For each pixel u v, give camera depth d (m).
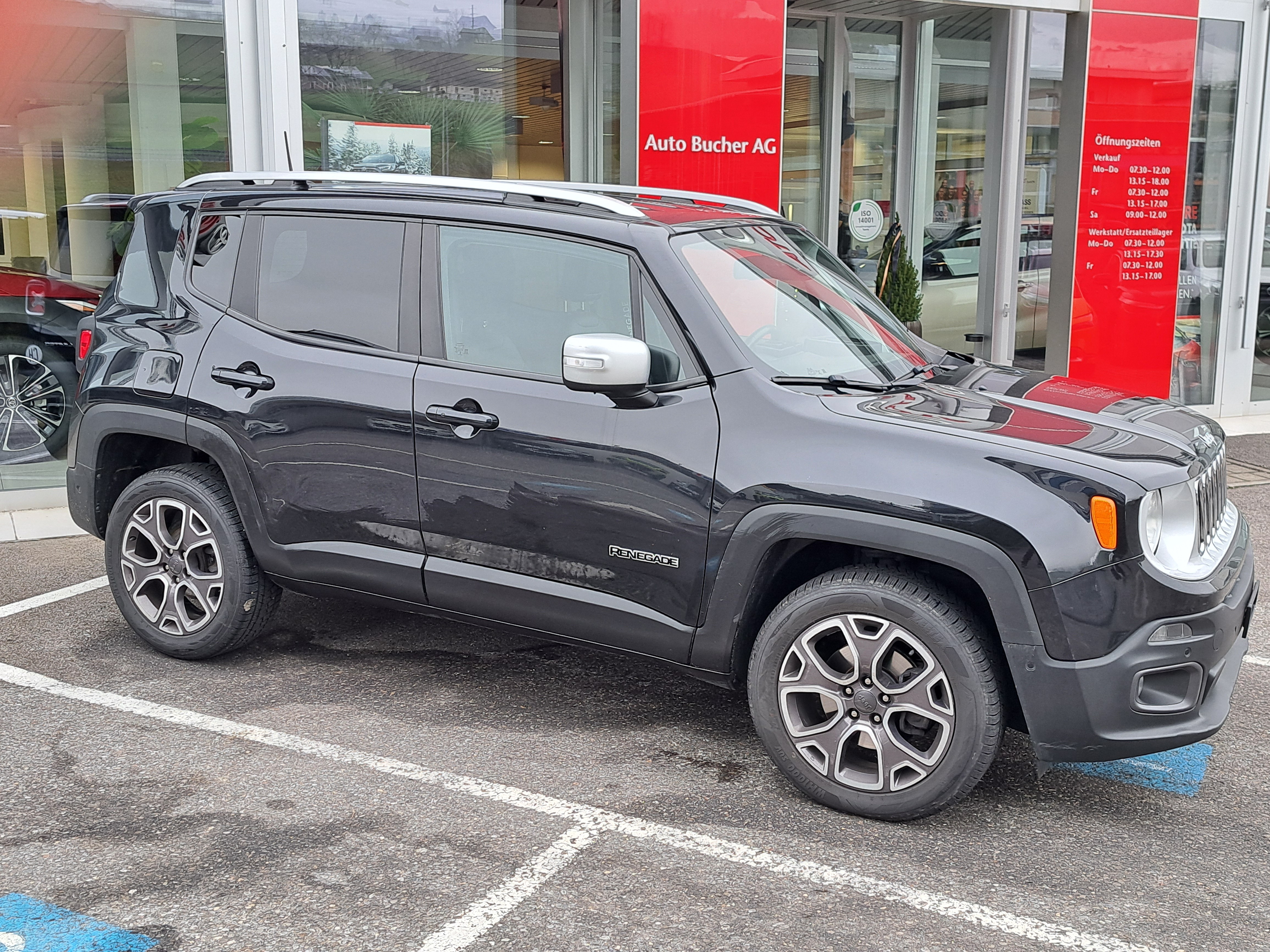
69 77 7.38
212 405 4.49
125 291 4.89
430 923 2.99
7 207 7.33
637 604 3.86
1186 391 10.90
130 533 4.76
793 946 2.93
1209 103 10.42
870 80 10.85
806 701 3.74
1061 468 3.35
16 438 7.49
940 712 3.46
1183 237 10.55
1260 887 3.28
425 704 4.43
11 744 3.99
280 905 3.05
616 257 3.94
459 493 4.09
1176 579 3.36
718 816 3.61
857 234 11.11
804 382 3.76
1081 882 3.28
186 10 7.55
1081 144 9.76
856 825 3.59
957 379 4.25
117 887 3.12
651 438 3.77
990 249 10.55
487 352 4.09
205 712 4.29
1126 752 3.36
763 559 3.63
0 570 6.15
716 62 8.26
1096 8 9.56
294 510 4.41
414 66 8.57
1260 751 4.23
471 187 4.30
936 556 3.38
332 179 4.55
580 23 9.13
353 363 4.28
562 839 3.44
